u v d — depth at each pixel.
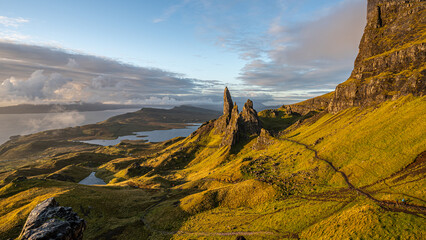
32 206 120.56
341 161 131.88
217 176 197.75
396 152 110.12
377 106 192.00
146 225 124.94
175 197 170.12
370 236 59.91
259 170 173.75
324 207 93.50
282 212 102.56
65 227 40.72
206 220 118.81
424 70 159.25
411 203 72.94
